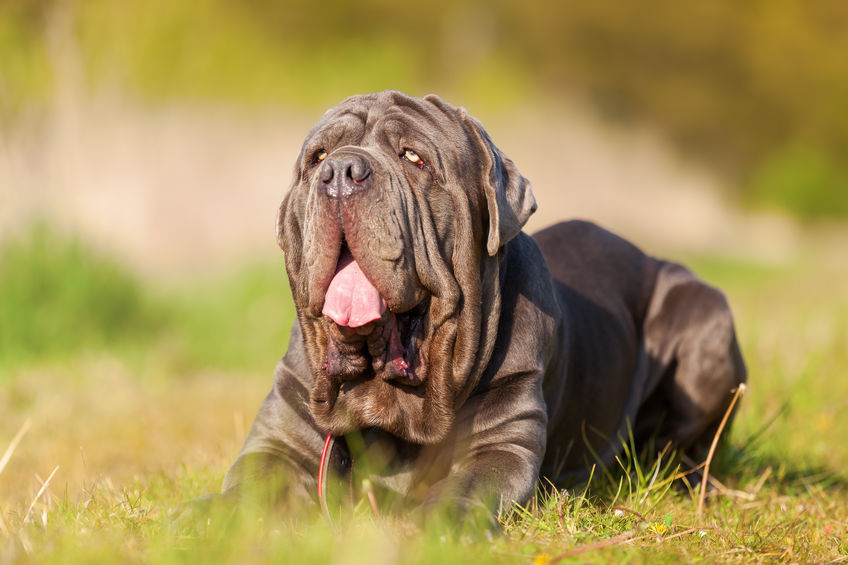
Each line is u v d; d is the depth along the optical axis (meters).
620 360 8.98
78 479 9.27
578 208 44.91
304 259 6.62
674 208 49.12
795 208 61.28
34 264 17.77
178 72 37.31
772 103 64.81
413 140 6.64
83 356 16.59
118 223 27.97
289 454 7.15
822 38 68.00
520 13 58.12
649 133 57.16
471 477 6.38
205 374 17.23
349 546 5.08
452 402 6.79
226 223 32.03
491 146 6.98
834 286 30.61
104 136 28.55
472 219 6.78
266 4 48.34
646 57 60.59
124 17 30.23
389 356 6.64
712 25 62.41
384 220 6.29
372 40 52.06
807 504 8.36
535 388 7.18
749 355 13.73
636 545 5.84
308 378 7.10
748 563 5.76
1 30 24.62
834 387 13.47
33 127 22.50
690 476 9.20
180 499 7.38
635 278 9.67
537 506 6.60
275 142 39.25
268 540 5.49
